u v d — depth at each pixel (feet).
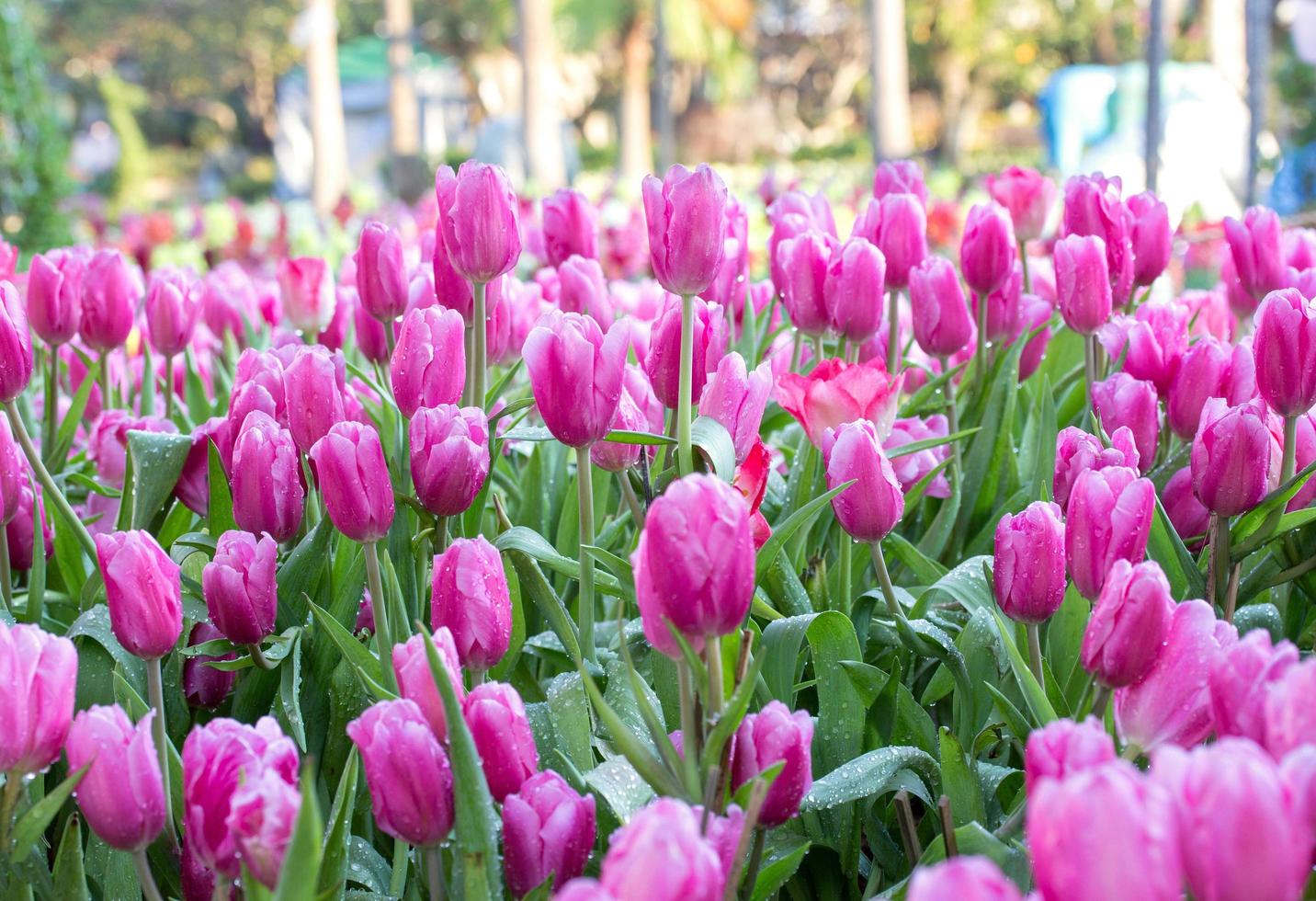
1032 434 5.37
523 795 3.83
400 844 4.18
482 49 99.25
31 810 3.79
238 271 7.38
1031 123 113.80
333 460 4.19
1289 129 27.09
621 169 86.89
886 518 4.31
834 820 4.36
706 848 3.36
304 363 4.46
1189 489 4.78
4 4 17.78
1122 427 4.68
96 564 4.72
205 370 6.70
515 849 3.79
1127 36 99.45
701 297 5.34
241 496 4.40
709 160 91.91
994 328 5.71
